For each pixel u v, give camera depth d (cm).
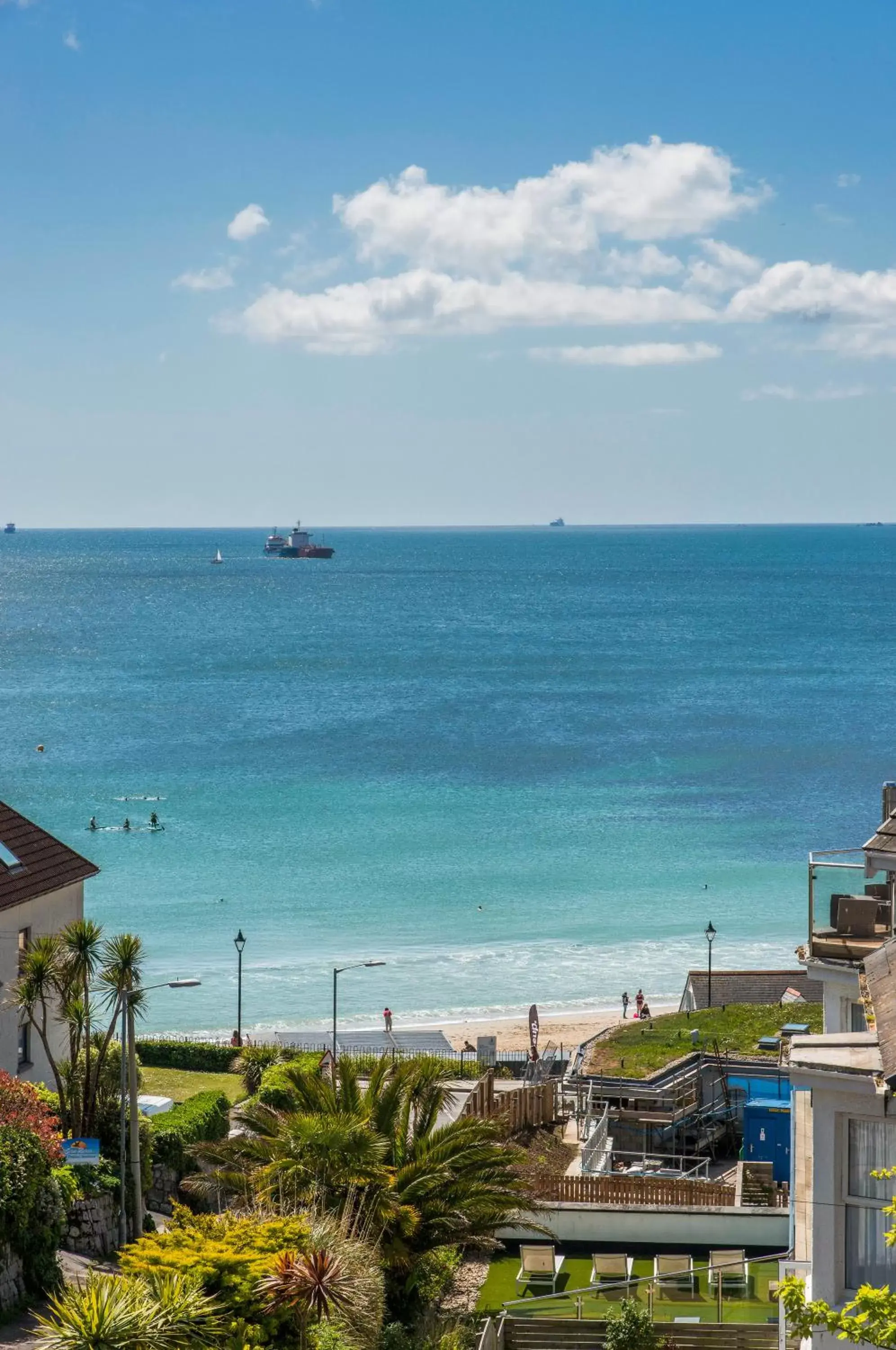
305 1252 2281
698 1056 4909
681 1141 4525
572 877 9644
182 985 3347
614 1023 6631
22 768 13562
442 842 10588
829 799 12275
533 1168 3744
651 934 8362
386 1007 7025
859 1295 1432
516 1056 5862
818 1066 1609
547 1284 2956
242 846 10412
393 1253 2716
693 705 18238
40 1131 3002
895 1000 1739
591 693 19425
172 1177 3622
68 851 4381
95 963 3609
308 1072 3412
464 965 7744
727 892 9275
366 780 13062
